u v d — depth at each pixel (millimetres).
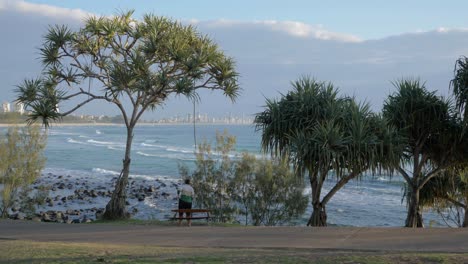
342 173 16500
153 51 17156
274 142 17812
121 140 139250
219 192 23688
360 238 11539
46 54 17062
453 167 19266
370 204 37719
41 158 22625
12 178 21797
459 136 18031
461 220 29328
